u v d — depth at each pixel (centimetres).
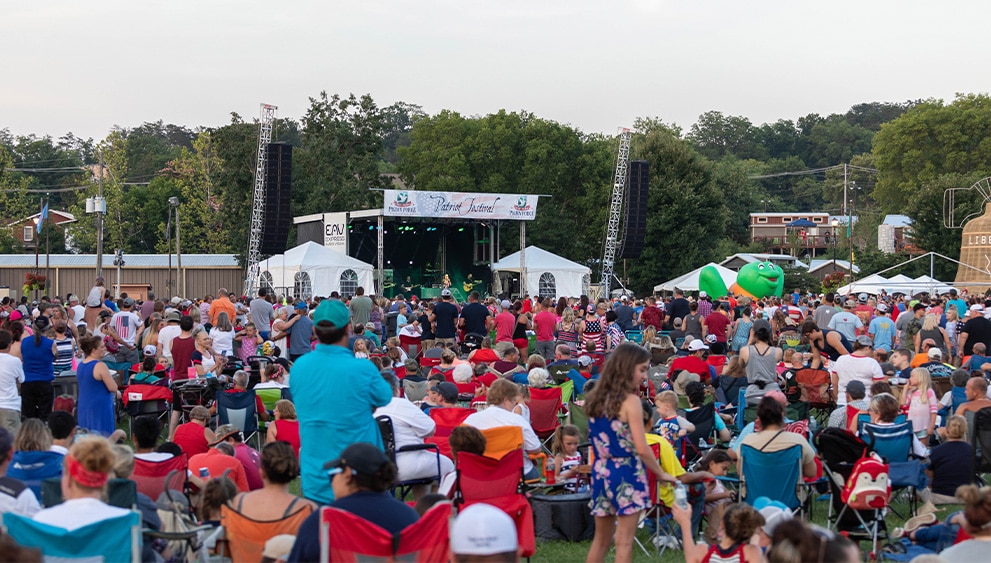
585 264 6125
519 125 6162
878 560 815
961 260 5609
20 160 11481
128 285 5984
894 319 2747
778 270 3903
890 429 930
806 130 15788
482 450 763
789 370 1337
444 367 1452
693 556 670
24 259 6050
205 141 7825
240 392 1219
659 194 6009
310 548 506
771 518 647
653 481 816
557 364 1507
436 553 495
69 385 1415
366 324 2147
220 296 2105
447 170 6003
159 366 1434
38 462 747
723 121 14988
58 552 495
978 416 905
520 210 4153
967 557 591
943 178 6581
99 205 4238
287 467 605
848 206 10881
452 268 4775
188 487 843
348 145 6303
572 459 982
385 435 872
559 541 888
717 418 1054
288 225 3634
